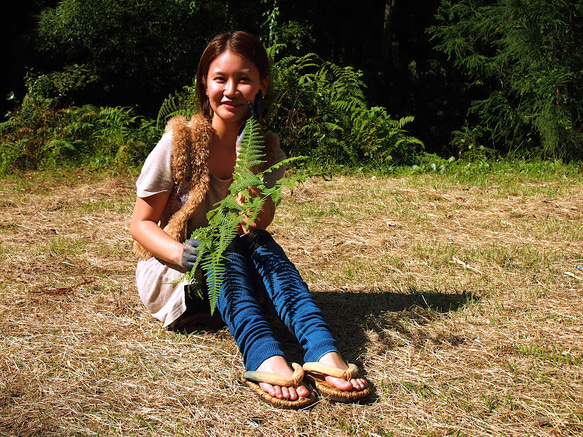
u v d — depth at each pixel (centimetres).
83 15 1216
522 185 661
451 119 1731
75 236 459
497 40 1036
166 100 866
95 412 214
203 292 266
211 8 1323
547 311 307
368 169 799
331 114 861
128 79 1345
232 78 251
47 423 206
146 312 306
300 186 650
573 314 303
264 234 267
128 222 505
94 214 536
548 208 539
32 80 1095
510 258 394
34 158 849
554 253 404
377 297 329
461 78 1764
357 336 279
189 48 1306
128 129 894
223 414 213
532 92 969
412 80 1772
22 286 344
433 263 386
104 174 771
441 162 829
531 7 923
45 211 548
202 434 201
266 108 276
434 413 215
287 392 217
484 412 215
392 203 571
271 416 213
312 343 232
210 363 251
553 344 269
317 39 1662
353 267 382
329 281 358
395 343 272
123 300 321
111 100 1352
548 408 217
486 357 258
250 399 224
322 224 493
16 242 445
